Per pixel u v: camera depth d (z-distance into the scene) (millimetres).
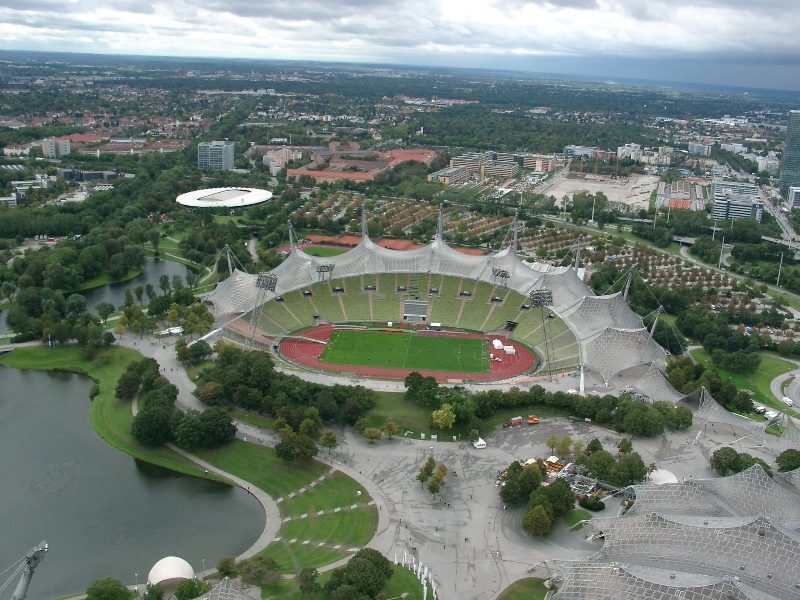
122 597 170625
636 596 158875
